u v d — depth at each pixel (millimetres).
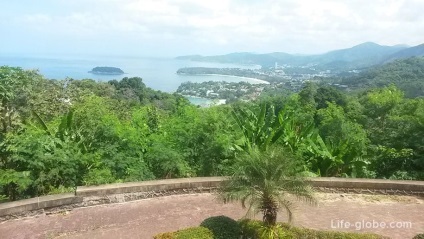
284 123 12602
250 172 6504
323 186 10055
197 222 7957
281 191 6418
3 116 11078
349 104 23078
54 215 8117
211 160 10898
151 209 8570
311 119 19531
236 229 6758
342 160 12664
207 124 11297
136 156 10625
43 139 9359
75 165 9375
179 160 10352
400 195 10008
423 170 12984
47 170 9039
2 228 7395
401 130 15312
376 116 20469
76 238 7137
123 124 11328
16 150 8781
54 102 16922
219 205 8883
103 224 7754
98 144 10438
